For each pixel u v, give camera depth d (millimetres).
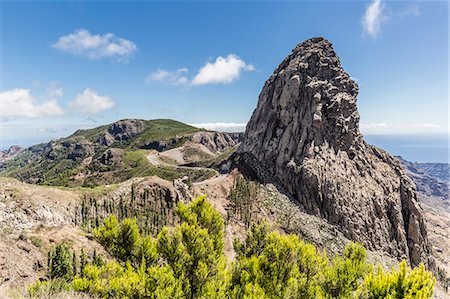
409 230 134250
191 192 116375
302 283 23359
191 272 23594
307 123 143750
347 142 145625
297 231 110000
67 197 96188
